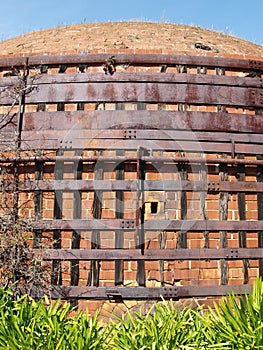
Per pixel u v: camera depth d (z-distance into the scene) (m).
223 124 6.89
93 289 6.40
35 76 7.00
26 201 6.75
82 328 3.98
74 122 6.78
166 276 6.49
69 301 6.46
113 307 6.41
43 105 6.94
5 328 3.91
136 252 6.46
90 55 6.91
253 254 6.74
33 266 6.48
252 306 3.88
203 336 4.03
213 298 6.57
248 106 7.06
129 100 6.79
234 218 6.78
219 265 6.65
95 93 6.82
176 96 6.84
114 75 6.84
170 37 8.85
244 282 6.68
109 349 3.96
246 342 3.62
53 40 8.81
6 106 7.09
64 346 3.61
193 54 7.14
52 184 6.63
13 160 6.69
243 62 7.10
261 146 7.00
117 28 9.71
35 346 3.69
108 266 6.48
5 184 6.76
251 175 6.94
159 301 6.38
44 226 6.59
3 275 6.51
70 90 6.88
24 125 6.92
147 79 6.83
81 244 6.56
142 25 10.32
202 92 6.91
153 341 3.82
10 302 4.66
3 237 6.48
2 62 7.14
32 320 4.05
